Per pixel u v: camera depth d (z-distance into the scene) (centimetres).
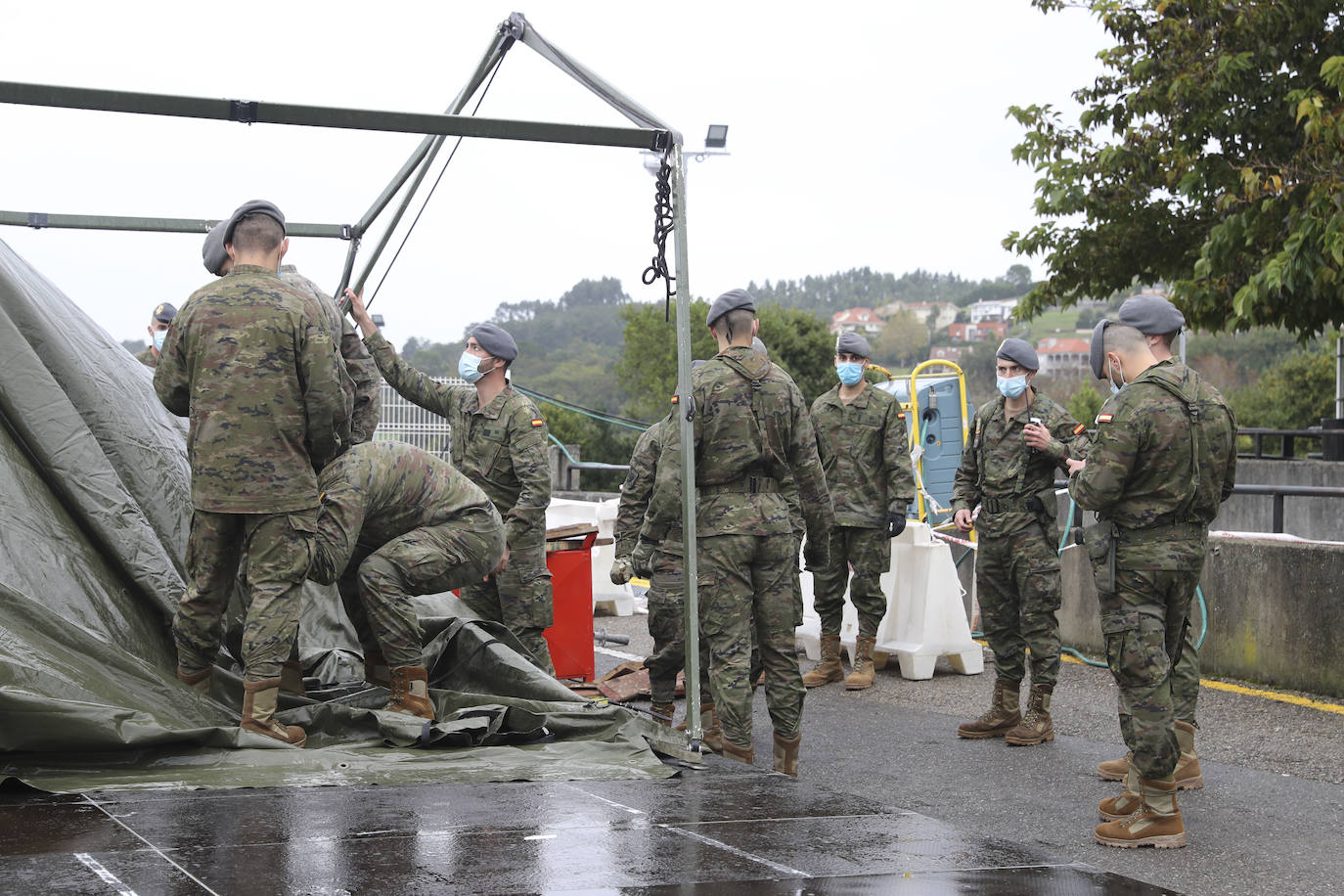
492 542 538
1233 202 1226
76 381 551
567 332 8100
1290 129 1342
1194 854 439
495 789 396
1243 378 4369
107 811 350
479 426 673
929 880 301
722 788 407
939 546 830
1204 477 454
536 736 489
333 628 656
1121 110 1464
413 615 514
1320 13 1305
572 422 3266
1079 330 7269
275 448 457
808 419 529
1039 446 621
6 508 486
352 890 279
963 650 828
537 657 663
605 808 372
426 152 732
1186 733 527
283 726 469
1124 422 450
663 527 536
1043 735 632
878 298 15188
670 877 296
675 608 644
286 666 550
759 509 520
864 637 793
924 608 820
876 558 790
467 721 475
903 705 738
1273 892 398
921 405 1223
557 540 773
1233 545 769
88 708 402
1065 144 1512
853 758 601
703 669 634
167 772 404
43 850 307
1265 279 1134
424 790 391
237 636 568
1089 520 1072
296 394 461
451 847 319
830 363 3900
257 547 459
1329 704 691
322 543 491
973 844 338
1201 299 1298
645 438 662
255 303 455
